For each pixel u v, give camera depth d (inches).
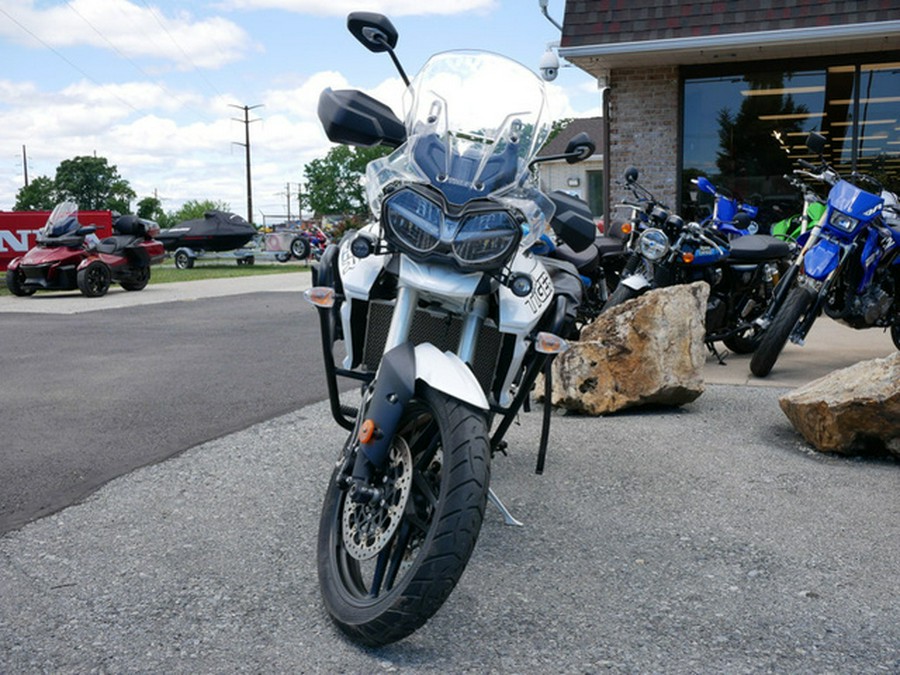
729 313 304.2
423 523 110.6
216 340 370.6
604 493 170.1
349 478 112.7
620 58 479.8
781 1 439.5
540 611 121.3
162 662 107.2
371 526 115.4
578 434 213.5
